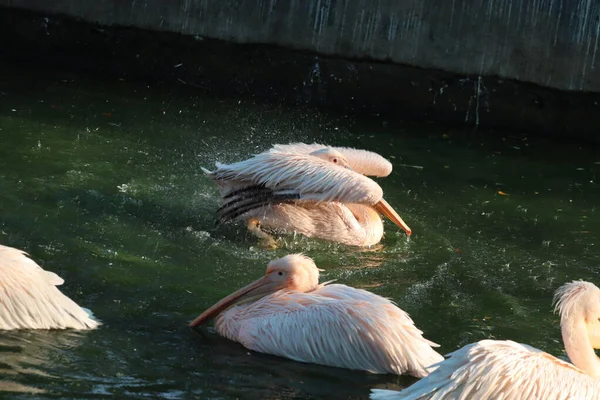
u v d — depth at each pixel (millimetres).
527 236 12922
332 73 18094
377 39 18000
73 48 18328
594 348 8922
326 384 8164
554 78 17609
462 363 7035
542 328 10094
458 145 16766
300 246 11945
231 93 18141
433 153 16172
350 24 18016
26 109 15461
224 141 15352
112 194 12562
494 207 13898
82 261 10523
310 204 12195
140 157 14094
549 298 10984
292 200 11742
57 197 12164
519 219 13516
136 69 18281
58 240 10953
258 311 9047
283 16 18109
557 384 7145
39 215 11539
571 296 7992
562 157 16609
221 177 12000
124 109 16250
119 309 9500
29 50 18250
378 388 8172
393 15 17906
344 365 8516
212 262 11070
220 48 18266
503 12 17656
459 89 17953
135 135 15031
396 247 12281
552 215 13758
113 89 17281
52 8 18250
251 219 12164
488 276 11500
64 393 7480
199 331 9172
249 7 18156
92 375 7879
